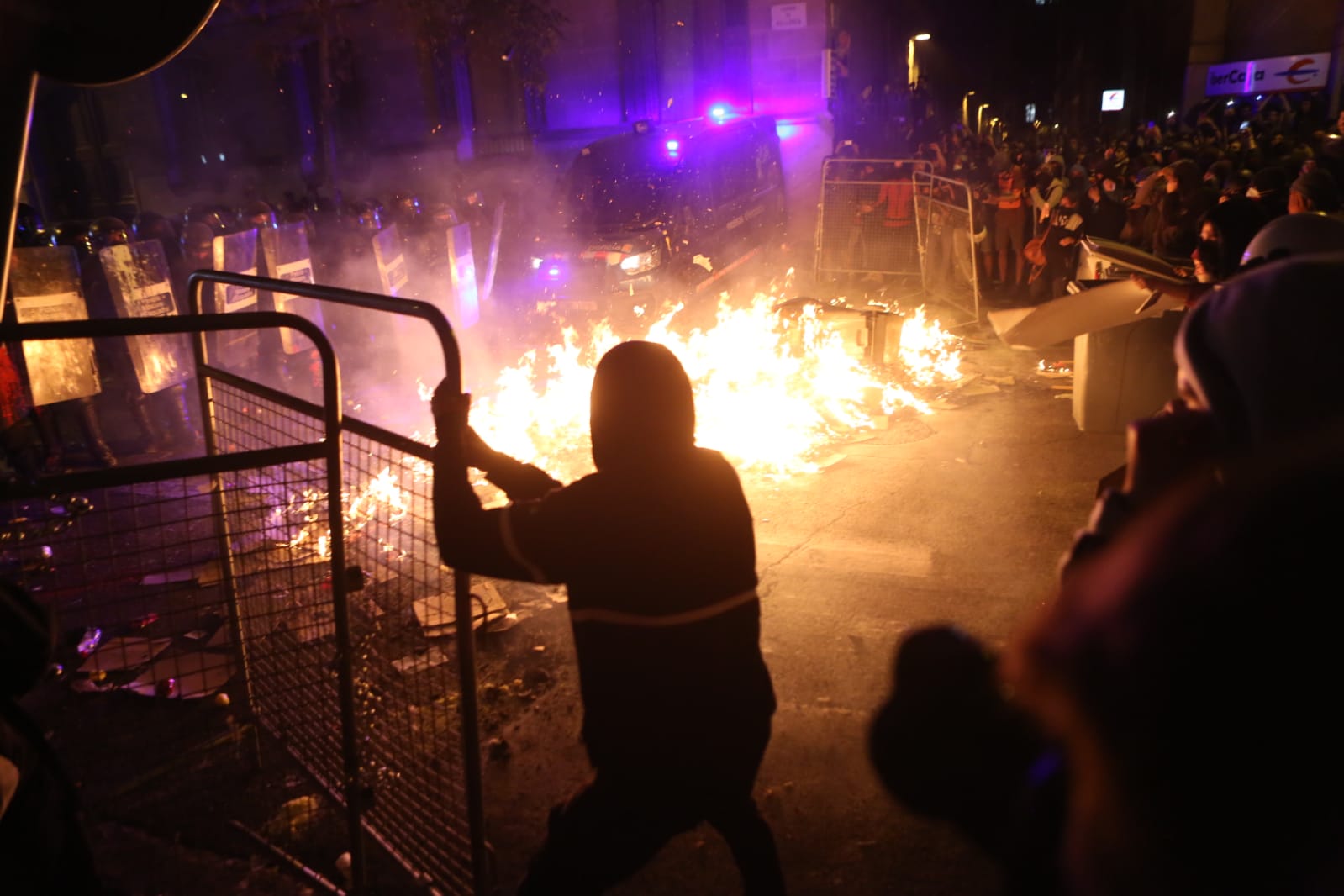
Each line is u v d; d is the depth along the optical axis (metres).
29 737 1.73
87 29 1.83
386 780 2.87
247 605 3.33
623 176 10.13
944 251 11.16
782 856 2.93
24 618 1.67
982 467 6.06
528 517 1.82
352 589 2.71
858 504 5.57
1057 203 10.52
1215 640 0.42
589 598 1.84
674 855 2.95
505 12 14.92
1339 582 0.41
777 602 4.49
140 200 17.03
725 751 1.92
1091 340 6.29
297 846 3.05
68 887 1.76
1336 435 0.47
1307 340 0.63
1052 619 0.51
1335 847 0.42
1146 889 0.47
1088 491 5.59
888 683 3.81
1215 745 0.43
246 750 3.45
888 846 2.95
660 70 15.93
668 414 1.85
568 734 3.59
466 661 2.38
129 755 3.36
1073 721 0.49
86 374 6.22
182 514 5.62
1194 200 7.26
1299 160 10.22
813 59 15.52
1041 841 0.70
